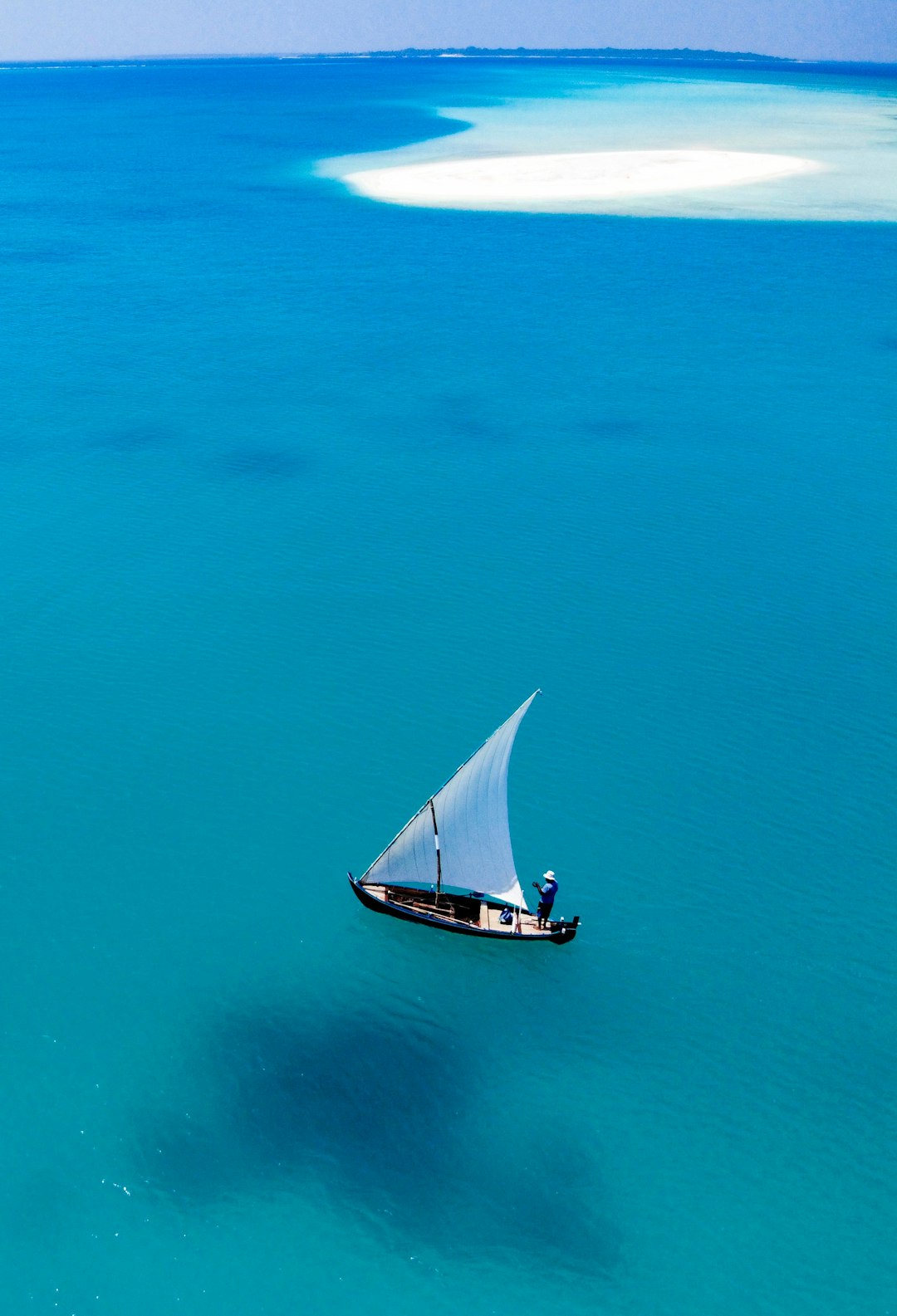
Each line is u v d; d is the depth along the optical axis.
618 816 32.91
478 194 130.38
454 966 27.81
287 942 28.38
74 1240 21.52
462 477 55.72
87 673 39.16
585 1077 25.11
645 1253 21.70
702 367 71.50
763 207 122.75
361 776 34.25
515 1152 23.47
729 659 40.62
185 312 83.25
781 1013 26.73
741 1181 23.02
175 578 45.62
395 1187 22.69
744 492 54.12
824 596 44.97
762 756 35.56
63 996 26.61
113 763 34.62
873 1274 21.44
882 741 36.31
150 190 139.62
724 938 28.84
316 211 122.38
